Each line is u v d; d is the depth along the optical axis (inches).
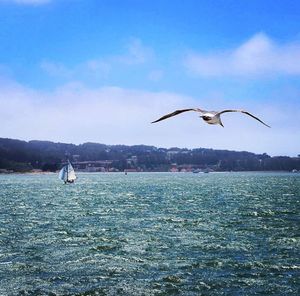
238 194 5177.2
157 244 1740.9
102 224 2404.0
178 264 1396.4
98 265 1387.8
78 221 2556.6
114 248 1660.9
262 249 1621.6
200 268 1347.2
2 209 3348.9
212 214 2898.6
